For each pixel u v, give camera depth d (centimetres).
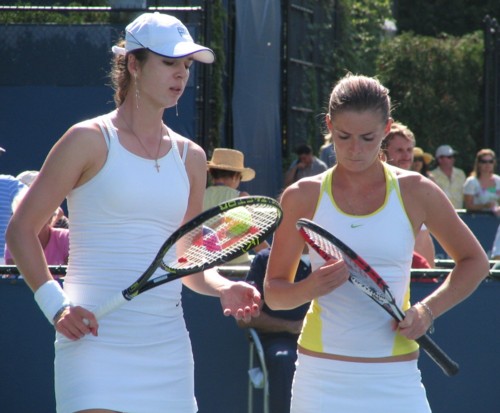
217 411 1812
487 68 5441
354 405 1164
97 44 3375
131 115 1216
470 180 4544
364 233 1157
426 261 1894
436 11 9069
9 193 2264
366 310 1166
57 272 1758
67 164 1163
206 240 1247
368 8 6556
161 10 3341
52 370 1789
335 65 5434
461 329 1773
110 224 1184
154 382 1191
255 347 1791
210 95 3666
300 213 1190
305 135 5019
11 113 3400
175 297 1233
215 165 2973
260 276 1761
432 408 1786
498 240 3081
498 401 1773
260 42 4406
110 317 1176
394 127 1917
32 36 3384
